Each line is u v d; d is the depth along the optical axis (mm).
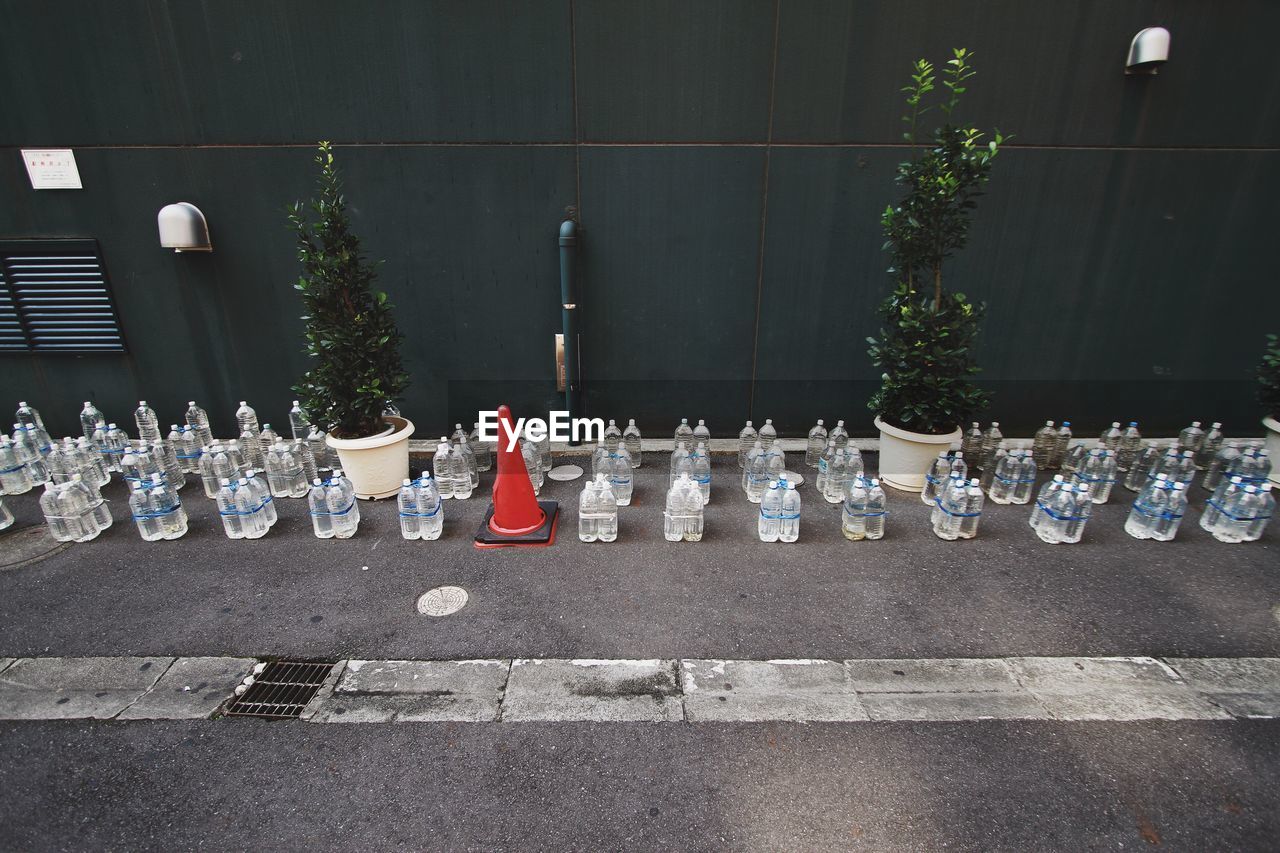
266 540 4145
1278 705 2801
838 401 5688
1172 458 4793
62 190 4969
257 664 3035
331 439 4508
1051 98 4906
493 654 3094
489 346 5461
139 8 4562
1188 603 3492
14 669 3010
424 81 4754
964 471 4340
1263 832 2225
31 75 4684
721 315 5406
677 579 3707
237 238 5129
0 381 5453
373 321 4441
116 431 5137
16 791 2398
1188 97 4949
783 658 3070
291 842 2197
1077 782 2422
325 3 4562
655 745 2582
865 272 5297
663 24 4652
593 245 5176
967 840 2193
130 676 2969
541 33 4656
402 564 3865
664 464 5371
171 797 2365
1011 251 5277
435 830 2232
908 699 2828
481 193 5035
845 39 4711
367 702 2803
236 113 4820
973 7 4668
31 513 4520
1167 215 5238
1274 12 4766
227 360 5484
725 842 2188
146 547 4059
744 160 4980
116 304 5277
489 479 5059
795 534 4117
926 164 4309
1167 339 5582
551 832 2223
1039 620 3350
